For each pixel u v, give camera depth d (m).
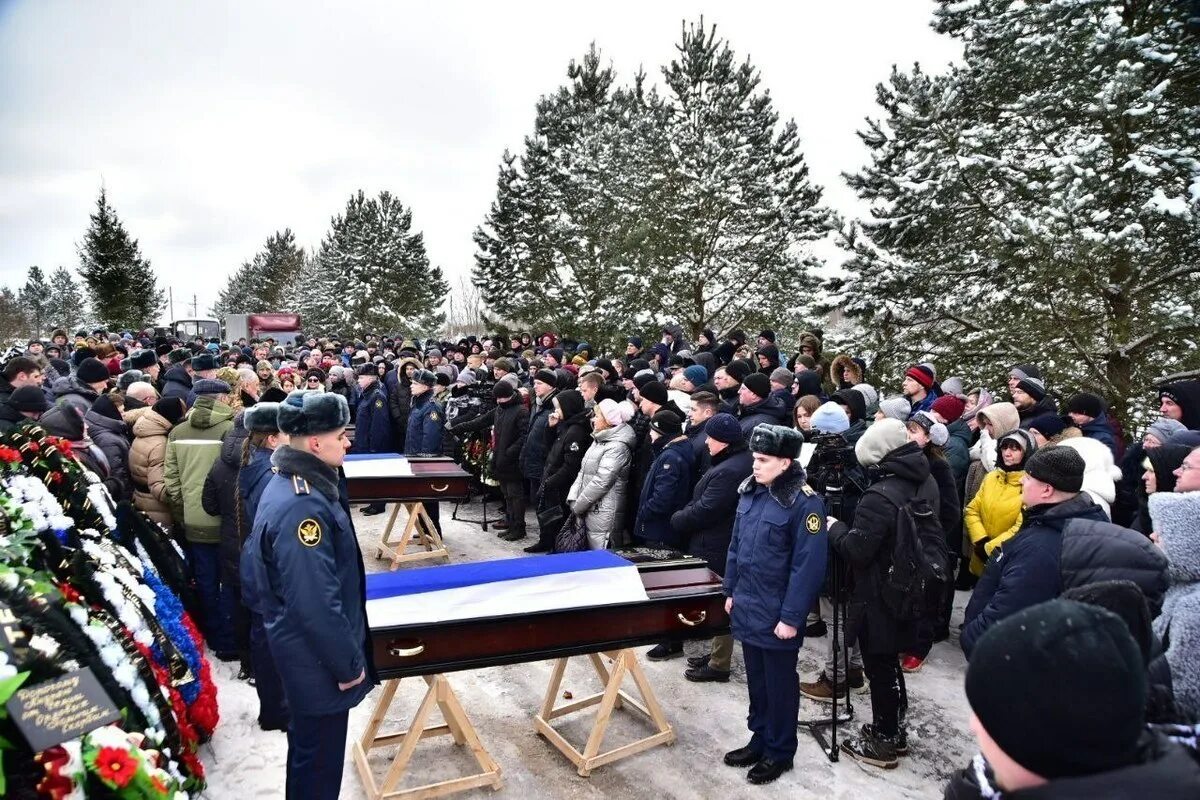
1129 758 1.00
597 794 3.33
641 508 4.95
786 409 5.51
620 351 15.08
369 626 3.06
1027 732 1.02
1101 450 3.79
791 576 3.29
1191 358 6.80
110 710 2.08
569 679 4.50
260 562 2.63
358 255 31.77
